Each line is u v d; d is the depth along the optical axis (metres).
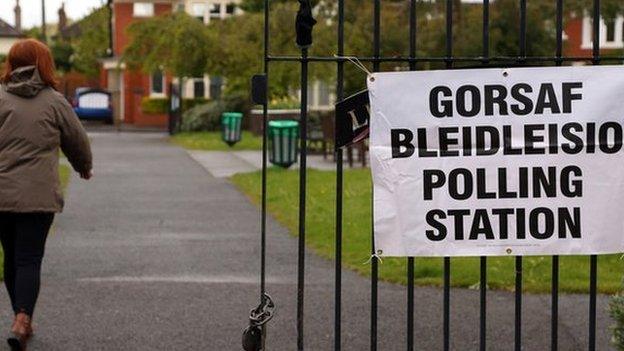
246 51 71.12
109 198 31.17
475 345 13.25
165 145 61.59
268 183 34.34
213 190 33.88
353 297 16.08
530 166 10.55
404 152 10.56
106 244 21.73
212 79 93.62
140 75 99.44
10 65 12.99
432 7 48.09
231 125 57.94
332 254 20.03
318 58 10.77
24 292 12.65
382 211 10.64
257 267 18.94
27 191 12.64
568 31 76.62
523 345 13.25
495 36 47.84
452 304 15.54
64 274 18.11
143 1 99.31
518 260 10.89
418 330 13.99
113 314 15.00
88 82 121.12
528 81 10.52
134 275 18.05
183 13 75.69
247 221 25.80
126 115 100.94
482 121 10.54
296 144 40.72
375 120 10.57
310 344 13.30
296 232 23.20
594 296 10.95
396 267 18.14
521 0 10.70
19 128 12.74
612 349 13.01
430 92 10.55
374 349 11.03
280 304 15.64
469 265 18.00
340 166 10.91
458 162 10.56
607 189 10.56
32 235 12.81
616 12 49.84
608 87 10.52
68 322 14.51
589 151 10.54
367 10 55.06
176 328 14.19
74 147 13.23
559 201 10.57
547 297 16.06
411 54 10.67
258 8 88.69
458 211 10.59
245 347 11.14
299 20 10.66
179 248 21.27
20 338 12.46
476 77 10.53
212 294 16.41
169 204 29.67
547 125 10.53
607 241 10.61
